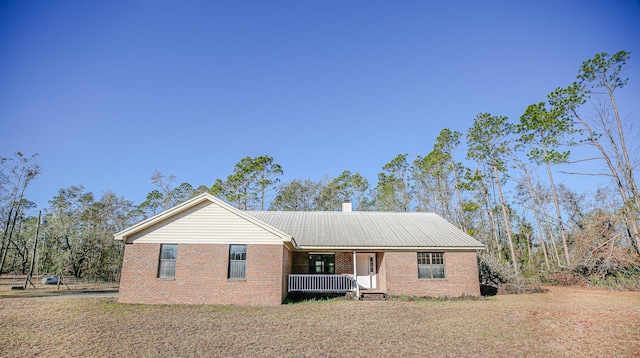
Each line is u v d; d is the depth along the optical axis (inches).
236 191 1616.6
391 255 718.5
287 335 357.4
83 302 590.9
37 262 1515.7
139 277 587.5
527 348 308.5
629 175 956.0
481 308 549.6
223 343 323.9
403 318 458.6
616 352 294.2
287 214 926.4
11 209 1472.7
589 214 1092.5
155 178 1868.8
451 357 283.0
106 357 278.4
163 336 349.4
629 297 689.0
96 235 1557.6
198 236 607.2
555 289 868.0
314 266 788.0
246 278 593.0
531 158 1127.6
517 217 1582.2
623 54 945.5
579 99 1017.5
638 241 903.7
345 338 345.7
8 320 426.0
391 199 1670.8
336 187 1776.6
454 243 727.7
